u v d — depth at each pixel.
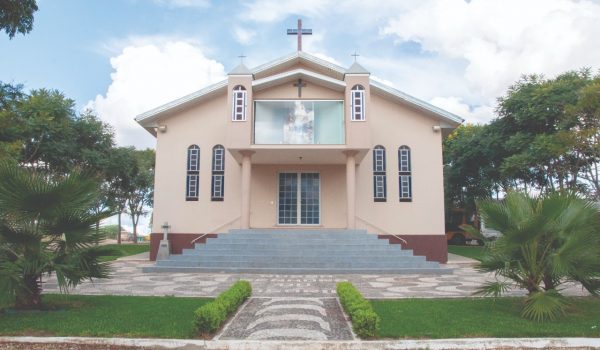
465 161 27.92
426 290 10.84
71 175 7.93
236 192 18.80
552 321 7.21
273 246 15.42
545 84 22.23
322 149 16.92
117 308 8.14
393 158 18.97
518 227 7.59
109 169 27.72
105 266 8.62
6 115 12.22
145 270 14.39
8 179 7.30
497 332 6.48
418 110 19.14
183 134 19.12
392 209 18.69
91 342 6.16
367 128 16.86
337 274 14.03
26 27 10.16
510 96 23.75
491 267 8.18
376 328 6.34
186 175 18.94
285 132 17.45
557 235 7.71
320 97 18.22
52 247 8.09
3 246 7.54
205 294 10.05
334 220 19.11
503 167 22.14
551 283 7.95
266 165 19.48
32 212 7.54
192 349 6.04
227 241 15.84
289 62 18.86
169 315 7.54
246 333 6.61
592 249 7.48
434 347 6.04
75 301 8.84
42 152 22.50
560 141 19.16
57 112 23.58
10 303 7.51
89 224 8.05
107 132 28.23
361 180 18.86
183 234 18.61
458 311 7.96
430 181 18.83
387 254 15.16
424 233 18.56
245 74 17.23
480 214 8.41
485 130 26.34
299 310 8.17
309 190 19.45
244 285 9.22
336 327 6.96
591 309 8.23
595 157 18.66
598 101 16.94
